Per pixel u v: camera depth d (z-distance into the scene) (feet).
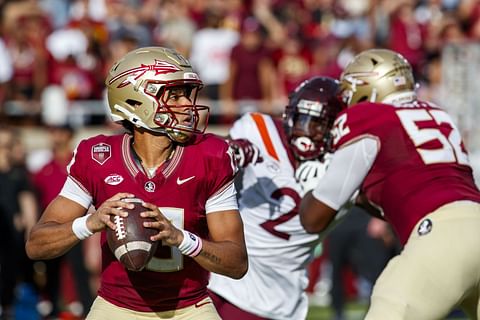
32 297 103.71
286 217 59.41
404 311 49.88
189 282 47.44
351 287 119.55
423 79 133.39
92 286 103.96
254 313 60.70
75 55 128.88
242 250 46.60
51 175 105.09
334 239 104.42
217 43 131.75
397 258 51.83
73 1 146.20
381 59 57.41
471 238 50.72
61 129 105.19
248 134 60.29
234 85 128.36
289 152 59.47
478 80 112.16
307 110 57.06
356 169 53.88
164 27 132.16
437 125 54.80
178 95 47.19
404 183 53.01
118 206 44.39
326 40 134.62
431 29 140.05
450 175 53.21
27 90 128.36
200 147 46.93
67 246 45.70
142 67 46.57
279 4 143.43
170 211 46.37
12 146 102.68
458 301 51.08
